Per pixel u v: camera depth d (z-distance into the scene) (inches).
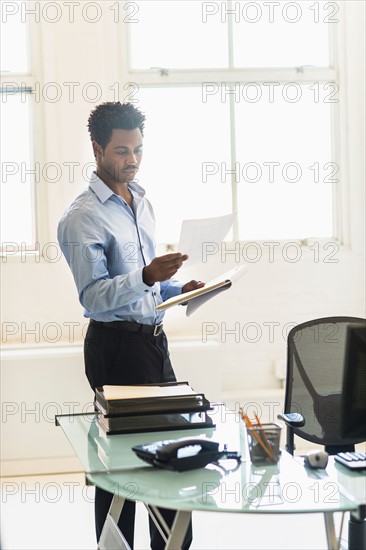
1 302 192.2
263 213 201.3
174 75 195.2
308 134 201.6
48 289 193.2
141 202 123.0
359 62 199.9
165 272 104.4
